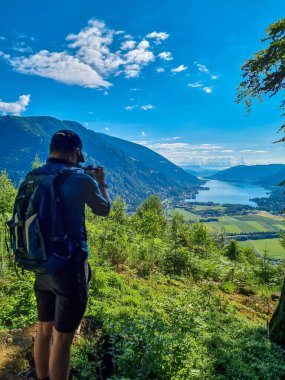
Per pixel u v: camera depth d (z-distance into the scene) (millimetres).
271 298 13875
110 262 12086
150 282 11320
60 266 2562
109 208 2926
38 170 2811
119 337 4586
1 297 6613
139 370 3908
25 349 4234
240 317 9594
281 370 6379
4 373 3826
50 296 3000
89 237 13742
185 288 11727
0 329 5035
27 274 7941
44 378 3160
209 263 17562
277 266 19625
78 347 4480
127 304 7797
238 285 15469
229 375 5668
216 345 6832
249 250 34438
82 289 2717
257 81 9500
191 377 4707
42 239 2537
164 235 25578
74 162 2965
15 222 2666
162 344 4203
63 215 2611
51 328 3078
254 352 7074
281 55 8609
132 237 18359
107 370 4398
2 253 8562
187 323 6797
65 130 2977
